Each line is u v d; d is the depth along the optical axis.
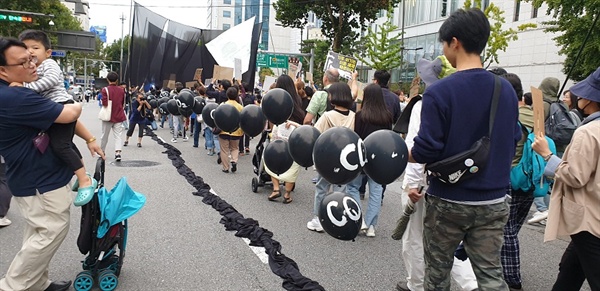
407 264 3.85
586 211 2.79
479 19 2.52
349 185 5.51
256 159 7.90
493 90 2.49
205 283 4.09
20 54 3.07
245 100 12.52
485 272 2.55
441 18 33.69
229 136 9.40
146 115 12.98
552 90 6.55
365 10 24.98
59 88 3.48
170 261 4.56
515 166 3.94
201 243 5.11
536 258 5.14
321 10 25.70
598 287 2.80
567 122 6.09
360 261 4.80
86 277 3.71
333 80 6.64
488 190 2.49
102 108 9.86
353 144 2.91
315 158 3.01
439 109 2.45
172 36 17.88
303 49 45.75
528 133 3.97
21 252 3.31
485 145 2.41
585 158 2.69
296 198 7.54
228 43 16.52
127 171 9.16
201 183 8.14
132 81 17.53
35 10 33.47
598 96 2.90
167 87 17.64
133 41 17.41
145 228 5.55
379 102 5.12
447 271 2.71
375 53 31.50
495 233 2.55
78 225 5.50
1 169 5.21
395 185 8.98
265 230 5.52
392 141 2.94
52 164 3.29
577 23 11.15
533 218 6.65
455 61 2.65
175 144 13.87
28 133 3.19
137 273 4.23
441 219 2.61
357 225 3.20
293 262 4.58
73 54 77.12
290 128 6.57
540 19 24.28
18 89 3.06
